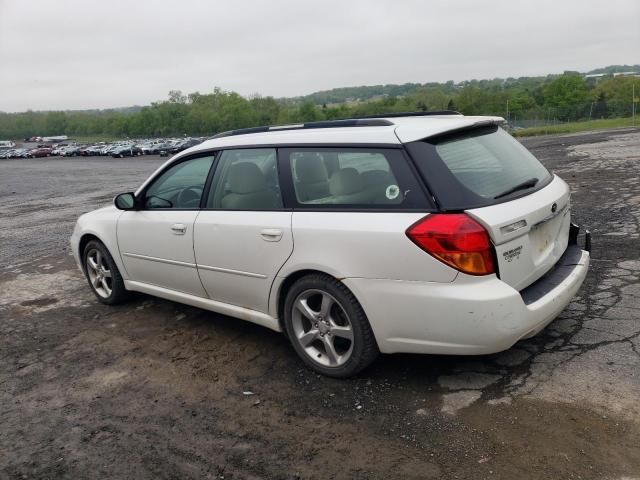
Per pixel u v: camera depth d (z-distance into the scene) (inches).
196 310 205.0
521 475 100.7
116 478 111.4
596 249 231.3
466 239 116.2
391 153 128.8
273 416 128.7
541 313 125.0
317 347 148.4
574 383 127.5
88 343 182.7
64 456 120.3
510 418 117.5
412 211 123.0
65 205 645.3
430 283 120.3
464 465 105.0
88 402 143.4
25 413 140.2
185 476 110.2
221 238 158.1
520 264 125.9
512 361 140.7
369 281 127.3
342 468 107.9
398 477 103.8
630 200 331.9
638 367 131.4
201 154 172.7
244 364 157.0
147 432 127.1
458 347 121.5
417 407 125.6
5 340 192.1
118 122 5915.4
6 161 3026.6
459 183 122.2
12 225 498.0
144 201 190.7
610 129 1400.1
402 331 126.6
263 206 150.3
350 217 130.7
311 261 135.6
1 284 269.9
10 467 117.8
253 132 164.4
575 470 100.7
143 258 190.5
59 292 246.2
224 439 121.5
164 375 154.9
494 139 145.6
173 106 5502.0
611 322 156.4
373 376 141.6
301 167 143.6
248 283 155.1
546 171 153.5
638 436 107.7
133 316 204.5
